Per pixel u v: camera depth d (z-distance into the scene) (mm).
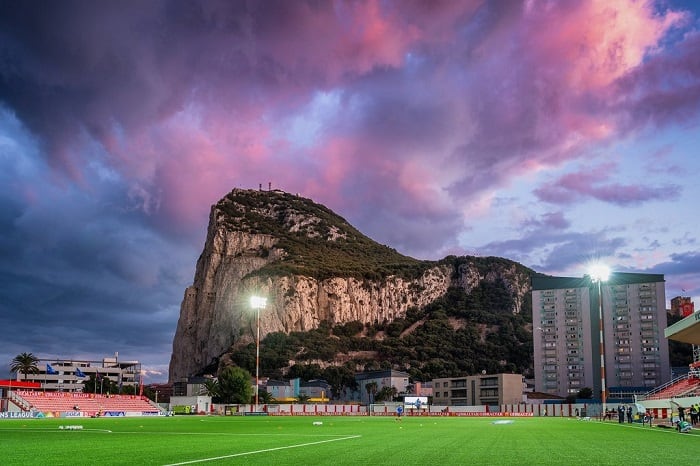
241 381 175875
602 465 21734
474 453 26828
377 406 162375
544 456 25391
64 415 114375
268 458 24266
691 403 75438
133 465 21719
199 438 40219
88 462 23062
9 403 120375
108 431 52531
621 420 72562
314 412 158500
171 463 22359
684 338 77875
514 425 68875
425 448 29875
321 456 25156
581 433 47250
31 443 35531
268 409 152125
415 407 162375
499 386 185750
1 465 22172
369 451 27859
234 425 68188
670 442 35250
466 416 143625
